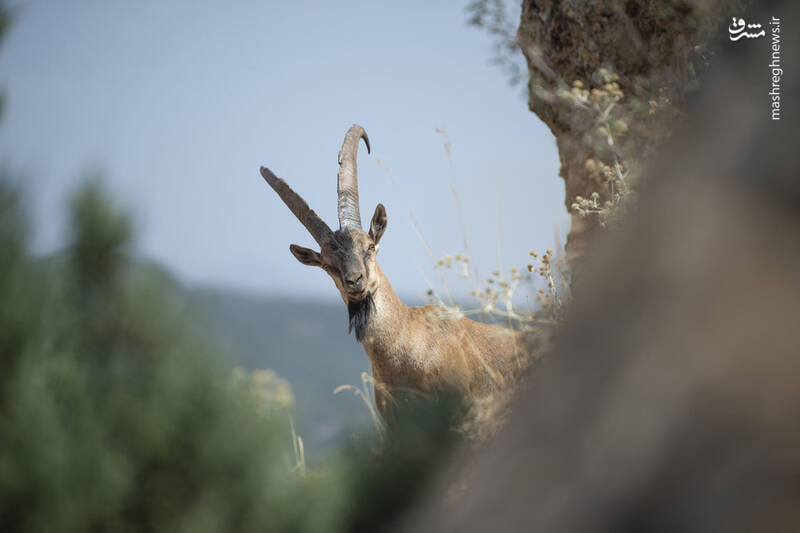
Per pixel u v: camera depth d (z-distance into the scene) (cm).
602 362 186
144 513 536
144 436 536
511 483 193
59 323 552
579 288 215
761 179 179
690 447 163
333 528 532
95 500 510
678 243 183
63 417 535
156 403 536
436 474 502
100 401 543
